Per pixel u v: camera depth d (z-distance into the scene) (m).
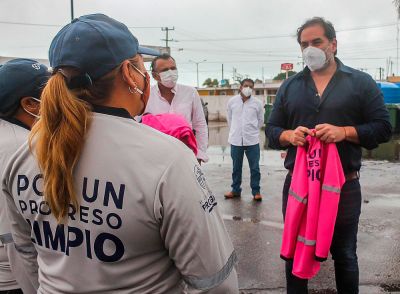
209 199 1.18
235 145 6.29
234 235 4.75
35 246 1.31
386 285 3.44
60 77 1.15
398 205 5.95
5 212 1.53
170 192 1.10
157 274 1.19
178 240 1.13
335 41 2.70
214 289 1.18
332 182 2.50
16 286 1.75
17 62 1.80
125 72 1.19
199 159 4.22
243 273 3.73
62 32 1.19
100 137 1.15
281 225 5.10
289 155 2.88
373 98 2.61
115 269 1.16
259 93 61.97
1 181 1.37
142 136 1.15
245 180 7.89
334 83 2.64
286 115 2.91
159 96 4.05
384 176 8.23
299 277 2.60
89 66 1.14
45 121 1.13
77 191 1.15
